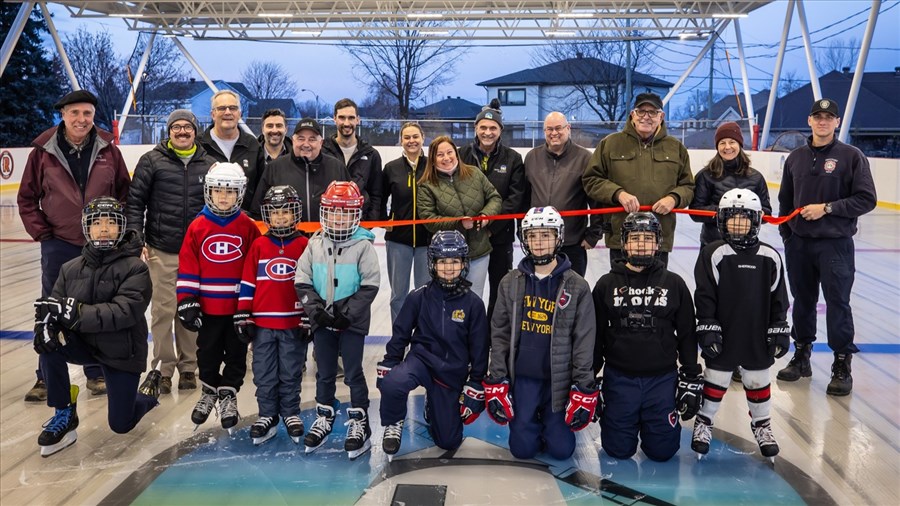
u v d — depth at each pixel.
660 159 3.89
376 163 4.35
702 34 20.86
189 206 3.82
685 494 2.75
